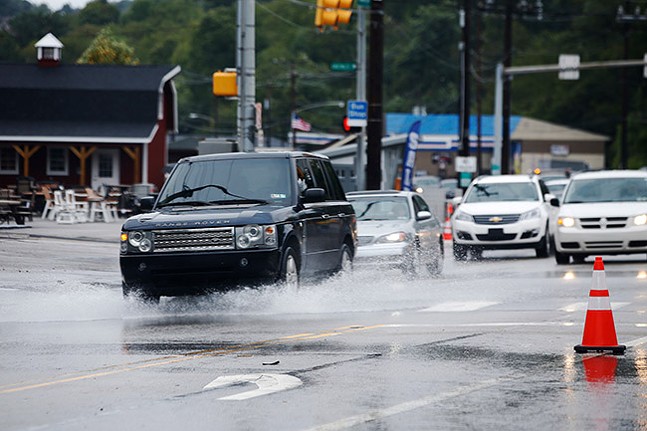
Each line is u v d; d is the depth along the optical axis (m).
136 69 123.81
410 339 28.20
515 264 60.03
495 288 43.59
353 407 19.61
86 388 21.58
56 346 27.33
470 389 21.23
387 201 52.59
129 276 35.34
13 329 30.89
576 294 40.97
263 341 27.98
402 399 20.30
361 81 79.19
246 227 34.94
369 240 49.50
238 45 57.19
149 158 122.81
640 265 55.53
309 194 38.12
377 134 69.75
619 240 56.44
